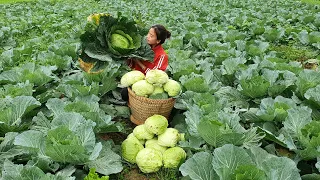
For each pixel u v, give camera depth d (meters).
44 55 2.85
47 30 4.27
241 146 1.54
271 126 1.77
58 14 5.53
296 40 3.99
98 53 2.08
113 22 2.13
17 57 2.92
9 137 1.55
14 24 4.51
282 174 1.29
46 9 6.11
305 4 7.08
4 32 3.92
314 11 5.94
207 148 1.59
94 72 2.11
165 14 5.80
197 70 2.42
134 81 1.88
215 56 2.88
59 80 2.40
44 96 1.99
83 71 2.29
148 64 2.16
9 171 1.32
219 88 2.22
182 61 2.59
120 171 1.50
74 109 1.73
